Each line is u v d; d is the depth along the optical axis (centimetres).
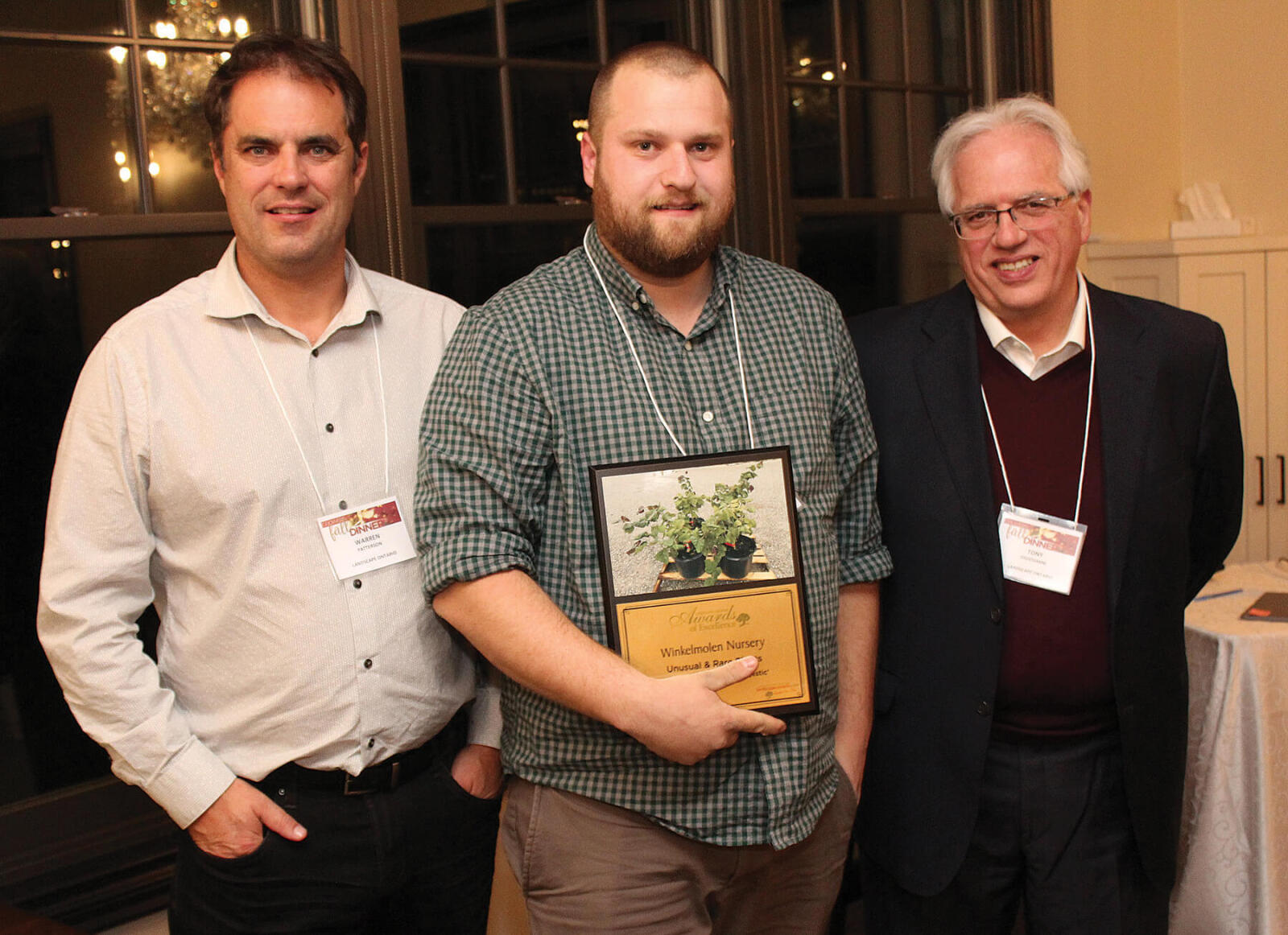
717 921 163
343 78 160
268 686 155
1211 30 399
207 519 153
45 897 201
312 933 160
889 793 187
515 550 146
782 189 309
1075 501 177
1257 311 363
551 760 152
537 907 160
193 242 227
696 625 146
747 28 298
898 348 189
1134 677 176
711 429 154
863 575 175
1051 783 177
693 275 157
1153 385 179
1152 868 181
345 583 158
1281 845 228
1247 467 372
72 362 216
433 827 167
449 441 149
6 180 203
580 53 281
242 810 154
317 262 160
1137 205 405
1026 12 359
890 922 192
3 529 211
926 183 352
